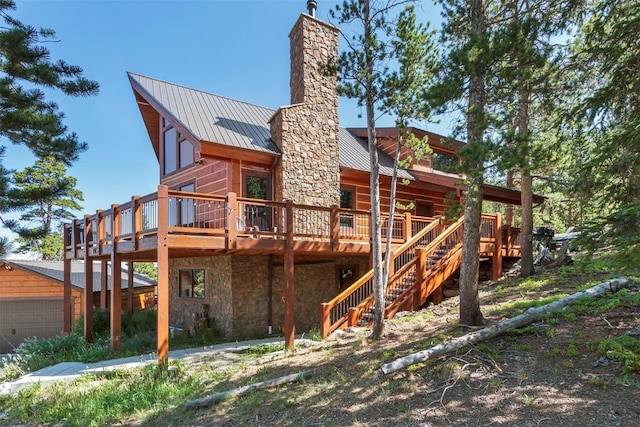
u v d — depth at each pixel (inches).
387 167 543.5
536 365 177.9
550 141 293.4
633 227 156.8
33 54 397.1
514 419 139.4
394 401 167.5
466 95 231.5
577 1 226.8
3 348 526.3
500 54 203.6
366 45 257.3
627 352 167.9
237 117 492.1
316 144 455.5
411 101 258.5
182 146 502.6
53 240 959.6
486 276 456.8
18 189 424.2
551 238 457.7
